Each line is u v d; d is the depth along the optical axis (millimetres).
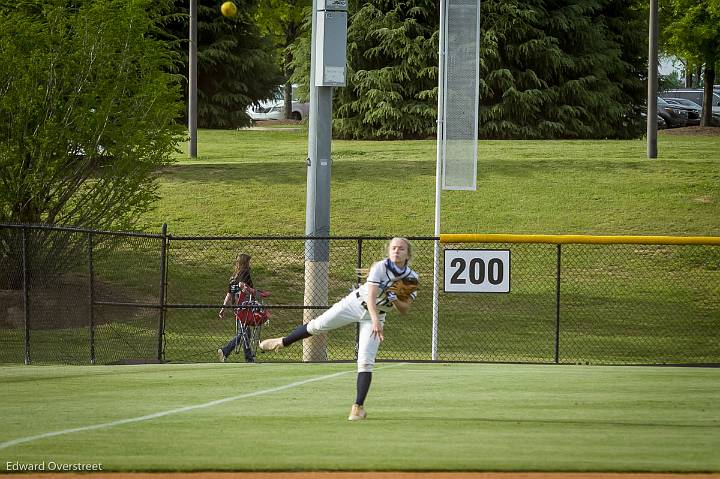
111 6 73250
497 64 147250
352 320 36062
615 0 160750
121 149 72875
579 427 34531
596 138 152875
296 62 162375
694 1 156125
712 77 164875
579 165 110188
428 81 145250
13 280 71875
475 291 53625
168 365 53000
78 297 73125
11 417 36344
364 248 86500
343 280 80750
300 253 85812
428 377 47031
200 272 81188
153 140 75500
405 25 143500
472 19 56812
